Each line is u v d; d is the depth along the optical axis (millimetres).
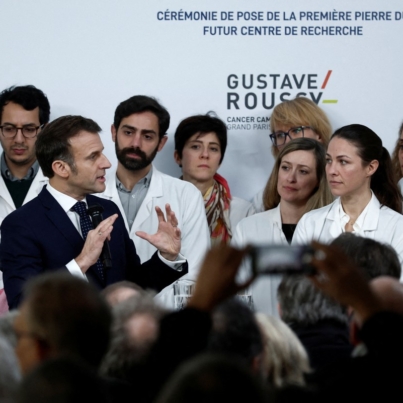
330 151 12406
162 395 3717
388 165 12711
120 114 14039
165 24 14273
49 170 11156
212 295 5176
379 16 14430
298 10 14367
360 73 14469
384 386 5227
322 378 5602
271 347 6008
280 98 14414
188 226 14016
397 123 14477
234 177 14398
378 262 7281
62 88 14242
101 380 3996
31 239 10898
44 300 4957
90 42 14242
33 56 14164
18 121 14070
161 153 14336
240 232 13992
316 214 12656
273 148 14398
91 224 11227
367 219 12336
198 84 14344
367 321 5137
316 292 6879
